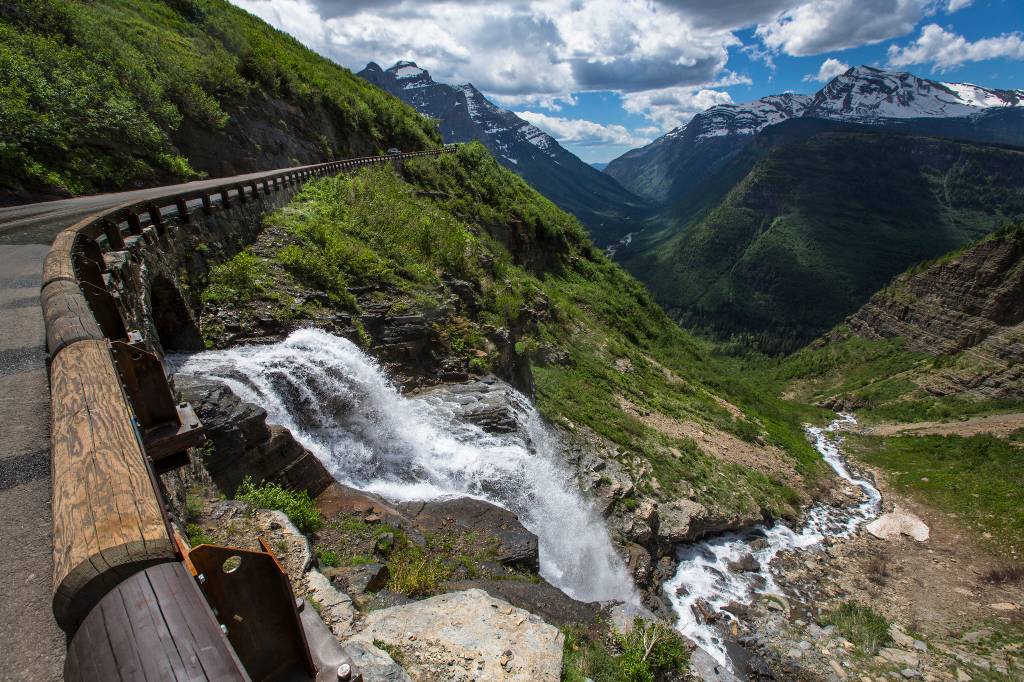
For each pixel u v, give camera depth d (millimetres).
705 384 49938
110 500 2340
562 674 6508
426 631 6656
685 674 9953
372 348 16953
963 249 104188
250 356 12820
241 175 29531
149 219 13008
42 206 14945
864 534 27641
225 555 2479
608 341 40688
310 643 3107
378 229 24047
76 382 3336
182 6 37781
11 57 18219
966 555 26688
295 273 17250
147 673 1654
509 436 16969
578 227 69188
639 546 18344
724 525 23234
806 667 16750
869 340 120500
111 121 20984
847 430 64250
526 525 15031
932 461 43938
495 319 23281
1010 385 78000
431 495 13008
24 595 2855
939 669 17547
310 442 12414
